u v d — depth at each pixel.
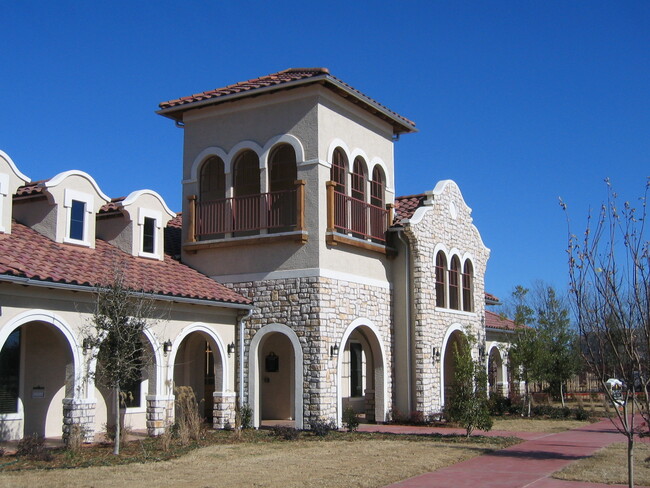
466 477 12.65
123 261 18.39
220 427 19.45
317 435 18.27
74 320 15.73
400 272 22.97
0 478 11.71
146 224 20.39
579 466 13.76
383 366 22.05
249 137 21.25
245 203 20.98
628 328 9.98
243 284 20.66
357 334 23.19
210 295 19.12
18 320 14.56
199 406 22.06
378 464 13.83
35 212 18.22
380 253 22.44
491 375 30.75
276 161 21.42
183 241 21.86
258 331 20.23
